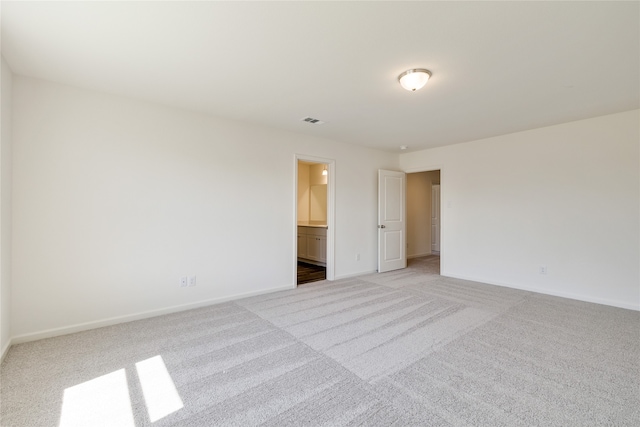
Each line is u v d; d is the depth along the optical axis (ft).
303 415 5.46
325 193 22.89
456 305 11.74
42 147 8.66
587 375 6.72
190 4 5.52
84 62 7.72
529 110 11.19
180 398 5.96
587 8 5.58
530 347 8.11
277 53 7.27
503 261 14.84
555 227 13.17
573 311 11.03
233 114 11.75
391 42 6.79
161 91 9.54
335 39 6.68
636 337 8.71
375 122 12.71
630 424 5.21
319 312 10.94
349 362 7.34
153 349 8.02
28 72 8.23
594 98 10.00
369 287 14.57
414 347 8.13
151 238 10.50
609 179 11.80
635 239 11.28
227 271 12.28
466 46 6.92
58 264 8.91
